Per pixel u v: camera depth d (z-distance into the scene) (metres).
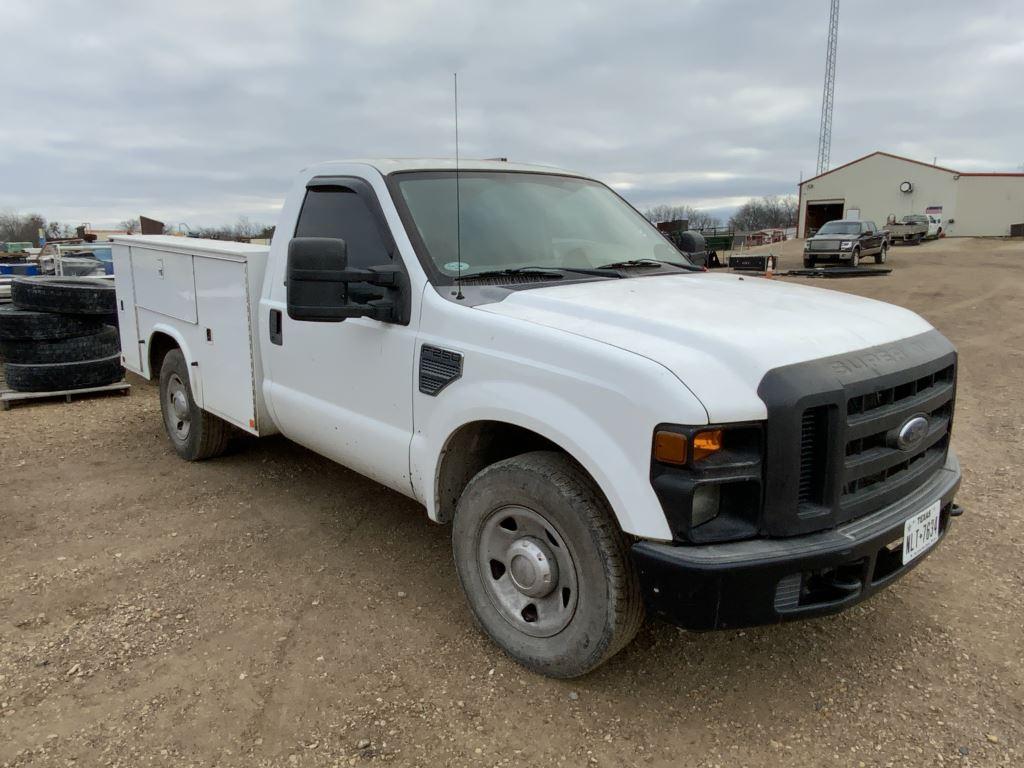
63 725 2.70
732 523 2.45
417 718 2.75
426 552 4.10
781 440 2.37
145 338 5.79
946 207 54.31
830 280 21.77
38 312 7.51
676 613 2.43
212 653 3.15
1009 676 3.00
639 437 2.41
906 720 2.75
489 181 3.93
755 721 2.75
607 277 3.48
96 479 5.26
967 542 4.21
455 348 3.04
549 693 2.89
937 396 2.93
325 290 3.05
